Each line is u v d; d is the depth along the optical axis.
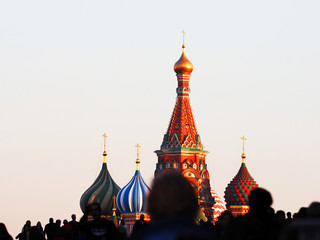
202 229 9.81
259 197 17.77
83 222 25.89
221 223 36.28
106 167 169.12
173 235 9.72
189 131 169.75
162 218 10.41
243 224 16.70
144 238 9.83
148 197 10.62
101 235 23.48
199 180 165.12
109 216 165.25
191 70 173.00
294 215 34.31
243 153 176.38
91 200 164.62
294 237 10.05
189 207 10.51
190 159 167.00
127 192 159.75
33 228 46.00
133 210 158.88
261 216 17.83
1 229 28.97
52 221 50.31
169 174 10.77
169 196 10.48
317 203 18.42
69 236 39.50
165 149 167.50
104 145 169.62
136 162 163.62
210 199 166.12
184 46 175.62
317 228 9.89
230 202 174.62
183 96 172.12
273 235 16.78
